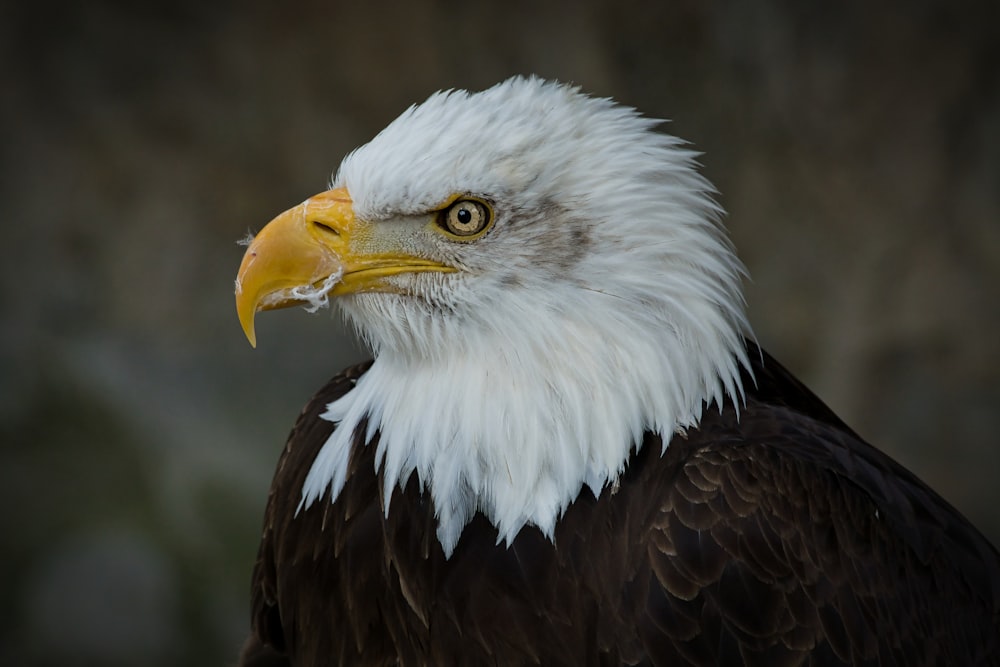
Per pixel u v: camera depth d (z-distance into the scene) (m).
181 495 14.98
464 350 5.75
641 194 5.67
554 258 5.63
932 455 15.02
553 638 5.56
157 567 14.69
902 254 14.92
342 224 5.86
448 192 5.67
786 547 5.46
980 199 14.74
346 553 5.99
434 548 5.70
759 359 6.98
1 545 14.67
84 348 15.46
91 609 14.48
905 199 14.86
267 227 6.02
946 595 6.18
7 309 15.41
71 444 15.12
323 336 15.59
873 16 14.62
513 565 5.58
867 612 5.63
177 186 15.32
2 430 15.12
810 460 5.82
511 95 5.87
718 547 5.42
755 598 5.41
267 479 15.12
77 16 15.10
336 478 6.08
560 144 5.67
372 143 5.96
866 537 5.78
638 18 14.94
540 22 14.98
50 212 15.38
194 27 15.12
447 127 5.75
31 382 15.30
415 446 5.78
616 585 5.52
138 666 14.41
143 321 15.45
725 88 15.00
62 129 15.26
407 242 5.78
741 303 6.10
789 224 15.12
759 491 5.52
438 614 5.70
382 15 15.01
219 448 15.16
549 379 5.62
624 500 5.61
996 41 14.48
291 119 15.16
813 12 14.75
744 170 15.10
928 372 15.06
